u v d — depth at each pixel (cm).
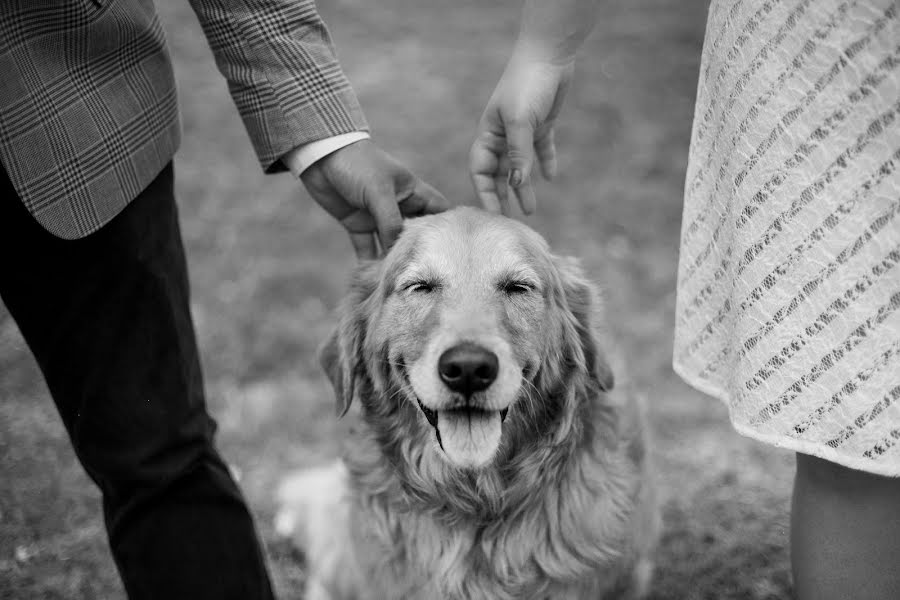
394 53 971
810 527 181
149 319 195
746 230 173
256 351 445
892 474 155
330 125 234
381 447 258
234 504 210
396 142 721
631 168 675
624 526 251
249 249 559
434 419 232
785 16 162
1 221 181
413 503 252
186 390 203
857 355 157
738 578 292
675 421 388
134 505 196
